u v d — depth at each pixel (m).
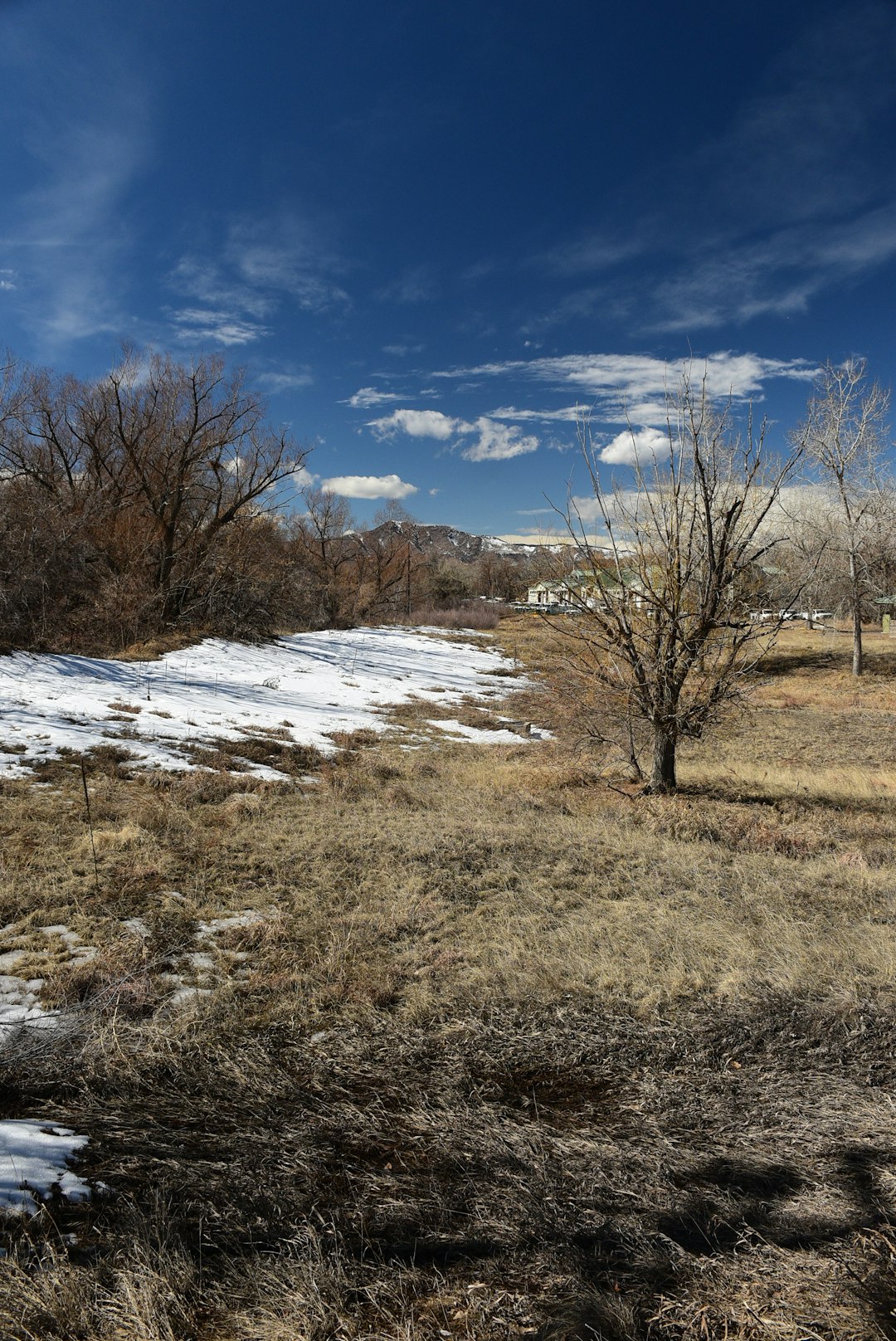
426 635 41.34
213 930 5.65
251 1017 4.38
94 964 4.85
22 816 7.93
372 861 7.40
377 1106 3.54
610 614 11.70
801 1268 2.42
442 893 6.65
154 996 4.56
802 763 16.80
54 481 29.91
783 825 10.02
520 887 6.86
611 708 13.67
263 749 13.22
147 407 30.75
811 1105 3.50
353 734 16.47
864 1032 4.15
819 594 33.44
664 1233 2.62
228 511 30.33
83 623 23.31
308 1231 2.56
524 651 38.06
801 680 31.91
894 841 9.33
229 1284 2.35
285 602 36.41
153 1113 3.39
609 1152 3.15
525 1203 2.78
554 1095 3.72
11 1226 2.51
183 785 9.86
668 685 11.67
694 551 11.44
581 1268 2.44
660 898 6.58
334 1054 4.04
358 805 9.93
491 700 24.86
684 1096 3.65
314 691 21.75
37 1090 3.51
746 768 15.12
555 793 11.59
